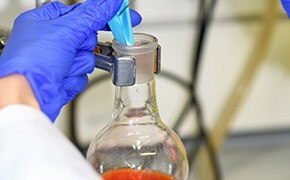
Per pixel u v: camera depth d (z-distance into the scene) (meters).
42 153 0.36
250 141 1.46
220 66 1.33
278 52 1.35
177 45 1.26
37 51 0.50
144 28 1.21
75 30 0.54
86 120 1.28
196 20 1.23
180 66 1.29
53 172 0.35
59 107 0.52
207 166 1.28
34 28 0.54
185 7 1.22
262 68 1.36
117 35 0.52
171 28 1.24
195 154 1.27
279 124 1.45
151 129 0.55
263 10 1.25
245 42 1.30
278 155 1.45
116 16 0.53
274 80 1.38
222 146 1.44
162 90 1.31
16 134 0.37
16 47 0.50
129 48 0.51
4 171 0.36
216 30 1.28
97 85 1.24
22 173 0.35
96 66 0.58
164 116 1.34
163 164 0.54
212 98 1.37
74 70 0.56
